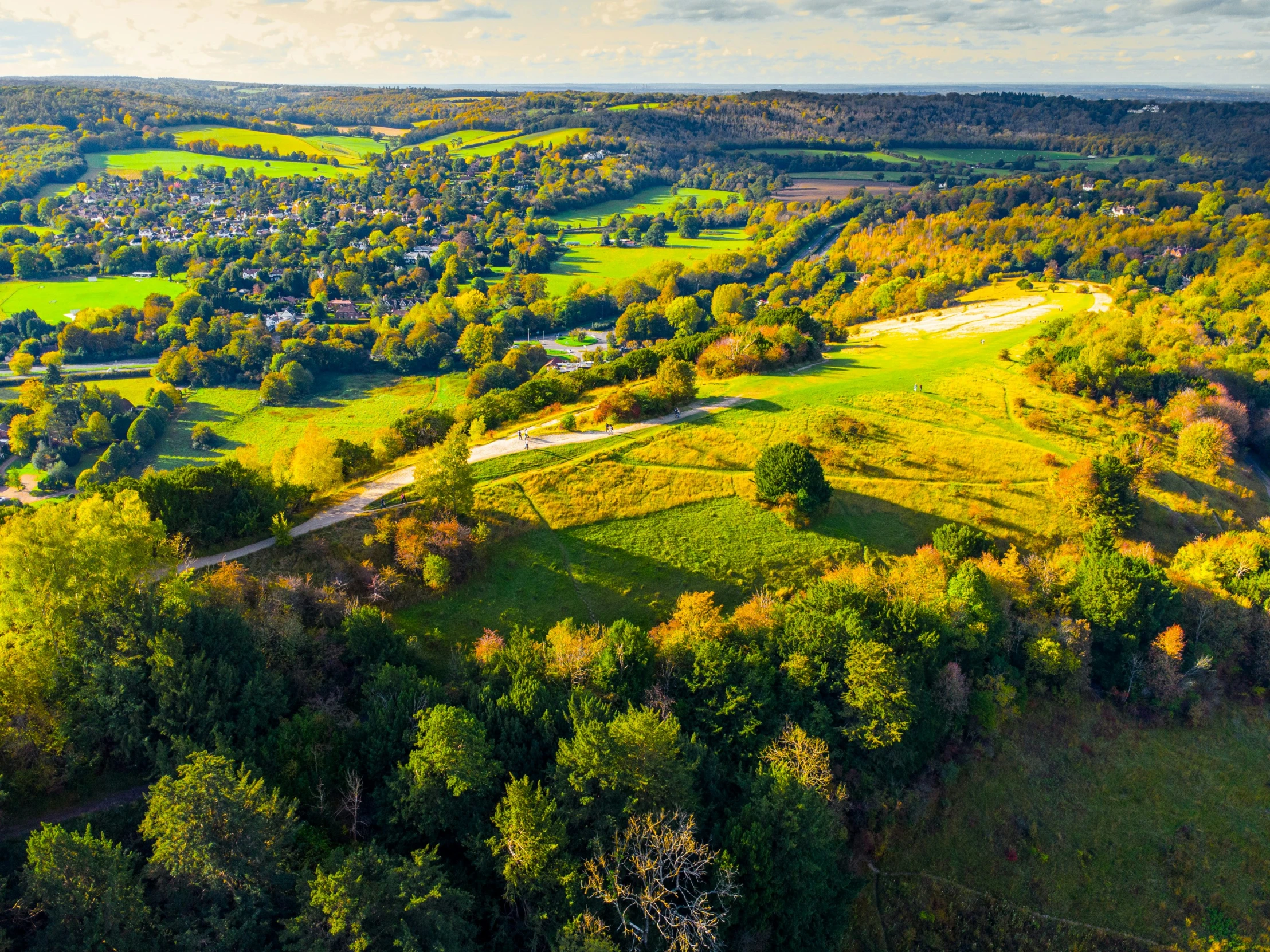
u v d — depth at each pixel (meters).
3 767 42.16
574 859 40.44
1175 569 81.56
